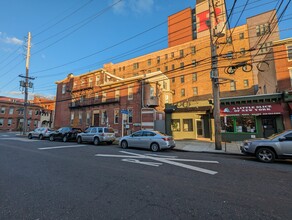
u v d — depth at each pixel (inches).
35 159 322.7
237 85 1312.7
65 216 123.7
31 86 1136.8
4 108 1742.1
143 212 129.1
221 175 224.5
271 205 141.3
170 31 2100.1
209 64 1473.9
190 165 278.8
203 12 1823.3
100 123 1030.4
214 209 134.1
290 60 611.2
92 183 192.4
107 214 126.2
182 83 1582.2
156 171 242.2
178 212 129.2
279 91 607.5
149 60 1867.6
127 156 356.2
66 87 1317.7
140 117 883.4
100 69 1101.1
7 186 183.9
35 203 144.3
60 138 721.6
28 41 1141.7
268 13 1317.7
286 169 258.2
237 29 1407.5
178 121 752.3
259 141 323.6
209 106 717.9
